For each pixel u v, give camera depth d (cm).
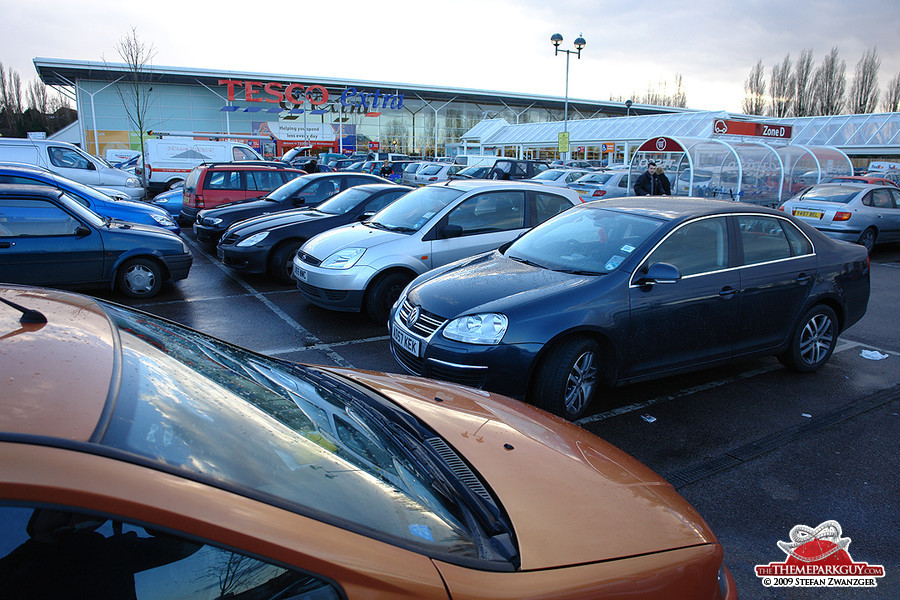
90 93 4194
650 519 167
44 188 704
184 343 183
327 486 136
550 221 540
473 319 395
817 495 337
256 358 211
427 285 453
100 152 4300
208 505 106
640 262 427
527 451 191
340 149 4431
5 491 91
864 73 5309
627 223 471
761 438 405
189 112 4578
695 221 461
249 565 107
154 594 101
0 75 6131
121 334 159
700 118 3000
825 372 538
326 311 716
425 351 408
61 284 700
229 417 143
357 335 622
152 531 101
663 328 432
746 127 1606
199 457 120
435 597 118
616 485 180
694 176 1370
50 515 95
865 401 471
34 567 96
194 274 913
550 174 2153
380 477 151
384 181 1124
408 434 190
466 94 5209
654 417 435
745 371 538
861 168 2653
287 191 1057
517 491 166
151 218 997
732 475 357
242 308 719
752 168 1406
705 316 449
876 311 775
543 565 138
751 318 475
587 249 461
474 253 675
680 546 160
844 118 2900
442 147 5453
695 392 485
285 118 4738
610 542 152
